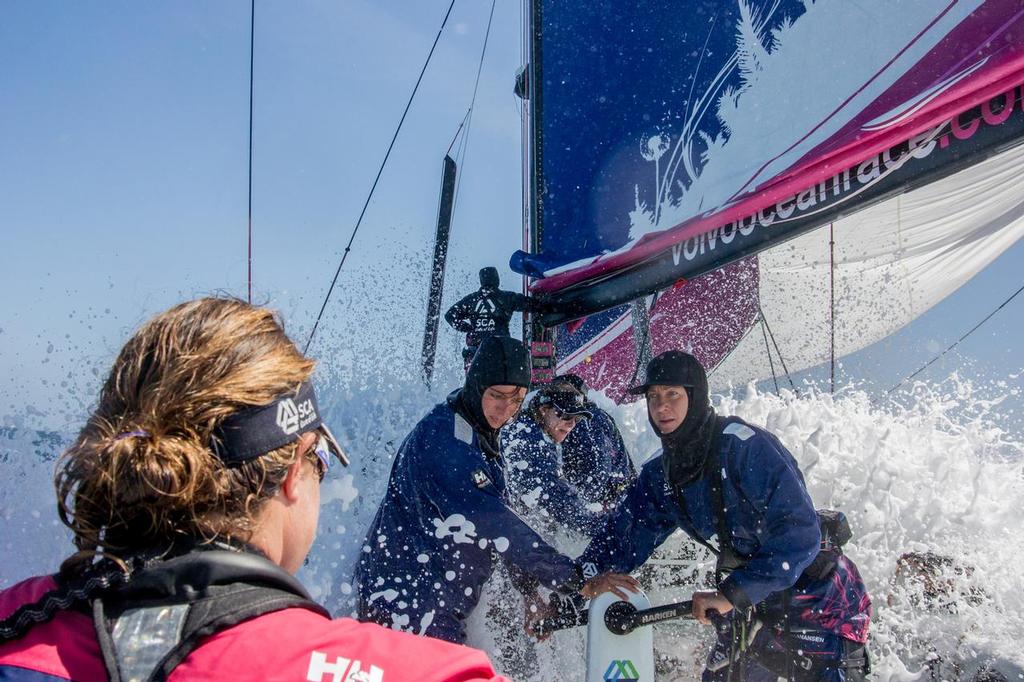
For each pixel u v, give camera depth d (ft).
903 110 8.23
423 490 8.83
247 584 2.19
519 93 16.57
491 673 2.32
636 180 12.00
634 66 12.00
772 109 9.74
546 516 11.27
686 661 10.16
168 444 2.17
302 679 2.04
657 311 19.17
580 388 11.32
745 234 10.07
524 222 15.46
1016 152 15.66
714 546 9.32
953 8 7.75
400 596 9.01
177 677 2.01
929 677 9.71
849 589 8.60
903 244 20.22
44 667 2.06
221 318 2.48
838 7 8.86
